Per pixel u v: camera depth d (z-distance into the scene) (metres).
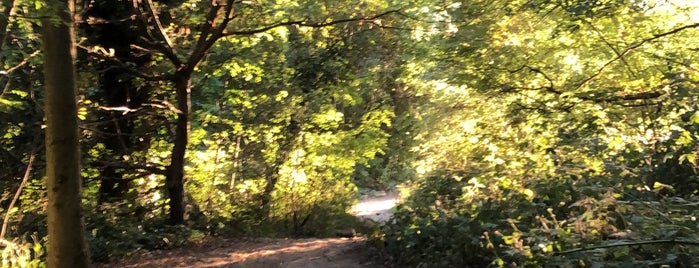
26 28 8.67
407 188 11.09
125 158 11.48
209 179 14.23
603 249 4.77
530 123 9.67
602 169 6.24
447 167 11.24
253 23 12.23
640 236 4.83
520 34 11.12
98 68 11.48
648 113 7.79
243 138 15.73
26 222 9.77
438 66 15.33
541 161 6.89
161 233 10.30
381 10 14.80
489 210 6.34
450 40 12.07
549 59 10.99
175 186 11.36
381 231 8.05
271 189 14.70
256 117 15.27
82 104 10.56
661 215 4.94
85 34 10.78
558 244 4.96
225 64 12.81
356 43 15.96
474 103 13.20
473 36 11.50
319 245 9.12
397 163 21.03
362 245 8.58
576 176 6.22
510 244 5.51
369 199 22.70
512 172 7.13
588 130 7.71
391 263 7.40
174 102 12.55
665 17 9.76
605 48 9.82
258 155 15.45
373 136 16.84
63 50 6.41
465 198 7.25
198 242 10.47
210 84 14.25
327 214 14.50
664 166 6.55
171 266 8.56
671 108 7.12
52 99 6.41
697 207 5.30
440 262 6.55
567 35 10.02
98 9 11.04
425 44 15.16
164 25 11.53
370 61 16.80
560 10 9.61
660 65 9.09
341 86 15.95
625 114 8.56
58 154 6.44
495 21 11.29
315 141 15.28
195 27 11.84
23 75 10.34
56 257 6.49
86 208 10.89
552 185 6.16
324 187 14.89
